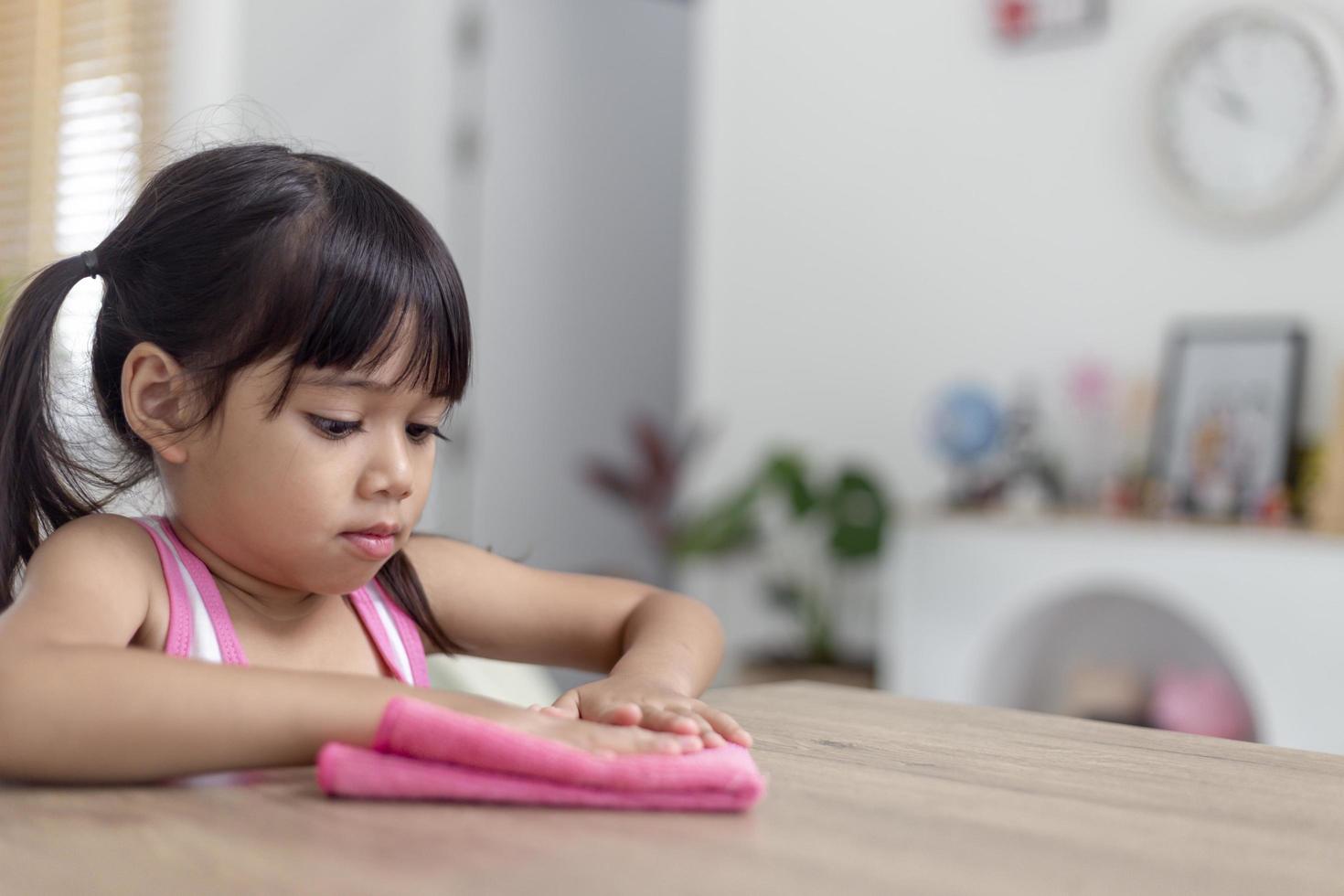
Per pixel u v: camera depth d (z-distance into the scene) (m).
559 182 4.19
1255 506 2.60
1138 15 2.93
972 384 3.16
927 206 3.25
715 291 3.61
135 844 0.44
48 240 3.18
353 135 3.55
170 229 0.68
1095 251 2.99
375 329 0.64
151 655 0.54
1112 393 2.94
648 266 4.53
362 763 0.51
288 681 0.54
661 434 4.14
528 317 4.11
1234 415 2.69
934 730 0.71
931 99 3.25
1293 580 2.33
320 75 3.46
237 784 0.54
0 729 0.51
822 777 0.58
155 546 0.69
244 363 0.63
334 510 0.65
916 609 2.79
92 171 3.12
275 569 0.67
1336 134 2.66
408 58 3.71
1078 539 2.57
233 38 3.24
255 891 0.39
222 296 0.64
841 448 3.37
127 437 0.72
